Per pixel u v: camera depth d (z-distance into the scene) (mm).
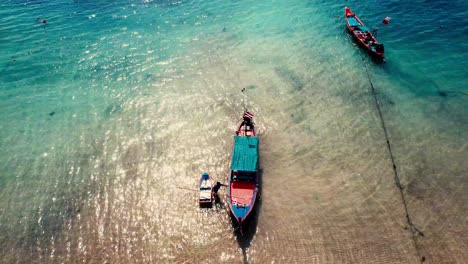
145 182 27750
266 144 30578
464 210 25203
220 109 34344
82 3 54562
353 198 26141
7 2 54344
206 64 40781
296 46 43781
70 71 39688
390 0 54062
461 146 30047
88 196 26812
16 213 25625
